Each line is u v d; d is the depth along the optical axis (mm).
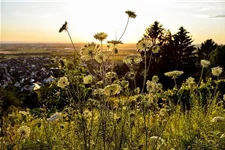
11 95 9062
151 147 3170
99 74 2768
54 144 3701
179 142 4152
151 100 3248
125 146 3127
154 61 30188
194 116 5066
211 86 8156
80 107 2775
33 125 4668
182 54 37344
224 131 4473
